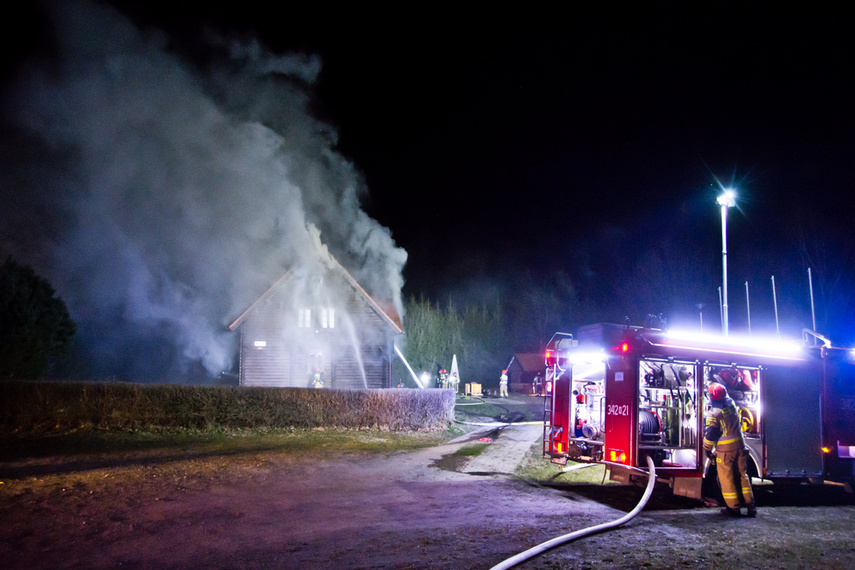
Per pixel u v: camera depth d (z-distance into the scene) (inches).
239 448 500.1
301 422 619.2
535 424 773.9
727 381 387.9
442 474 415.8
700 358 371.6
